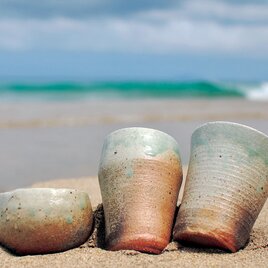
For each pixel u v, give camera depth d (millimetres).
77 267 706
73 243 771
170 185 784
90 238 794
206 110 3184
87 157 1585
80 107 3377
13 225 756
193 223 750
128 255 733
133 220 752
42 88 5387
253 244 787
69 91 5184
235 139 781
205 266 708
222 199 757
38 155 1605
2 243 776
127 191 770
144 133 799
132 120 2527
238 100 4434
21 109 3160
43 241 753
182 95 5094
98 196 1026
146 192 768
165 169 785
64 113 2883
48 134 2055
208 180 771
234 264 718
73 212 765
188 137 1959
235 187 762
